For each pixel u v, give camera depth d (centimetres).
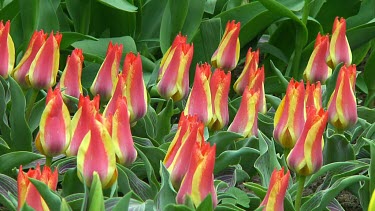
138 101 362
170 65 388
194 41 527
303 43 534
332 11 571
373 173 351
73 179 337
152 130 411
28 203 285
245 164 397
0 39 388
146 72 498
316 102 372
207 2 550
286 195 349
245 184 344
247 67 422
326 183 392
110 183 302
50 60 383
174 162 303
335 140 388
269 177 366
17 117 376
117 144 320
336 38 430
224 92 371
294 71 540
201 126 305
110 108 357
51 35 380
